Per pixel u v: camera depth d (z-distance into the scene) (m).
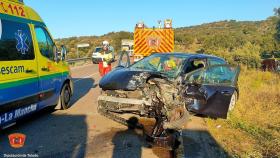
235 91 9.80
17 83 7.17
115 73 8.21
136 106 7.25
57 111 9.62
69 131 7.55
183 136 7.49
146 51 19.09
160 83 6.88
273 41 35.72
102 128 7.88
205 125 8.52
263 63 25.69
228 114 9.09
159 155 6.21
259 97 12.06
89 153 6.17
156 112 6.99
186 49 47.38
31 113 7.95
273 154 6.55
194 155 6.29
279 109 10.41
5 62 6.76
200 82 8.58
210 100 8.58
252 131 8.04
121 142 6.88
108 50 16.91
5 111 6.76
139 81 7.29
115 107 7.56
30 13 8.14
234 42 43.38
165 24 18.98
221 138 7.46
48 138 6.99
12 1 7.33
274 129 8.30
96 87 15.12
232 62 26.03
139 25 19.05
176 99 6.86
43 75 8.39
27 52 7.66
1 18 6.79
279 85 14.98
